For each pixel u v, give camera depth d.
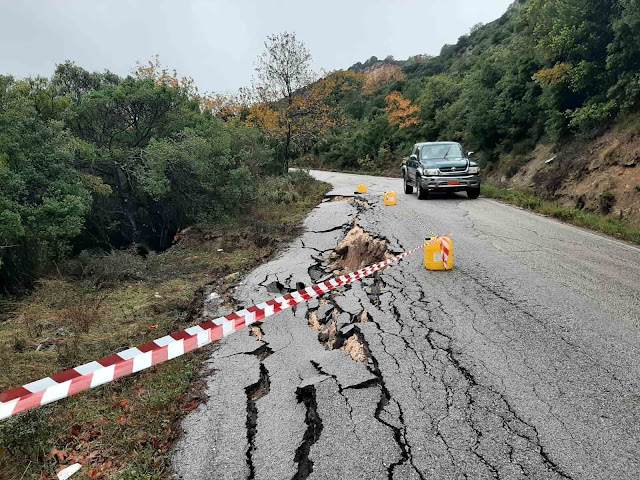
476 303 5.54
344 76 50.75
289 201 16.77
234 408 3.83
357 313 5.54
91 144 13.80
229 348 5.00
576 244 8.40
